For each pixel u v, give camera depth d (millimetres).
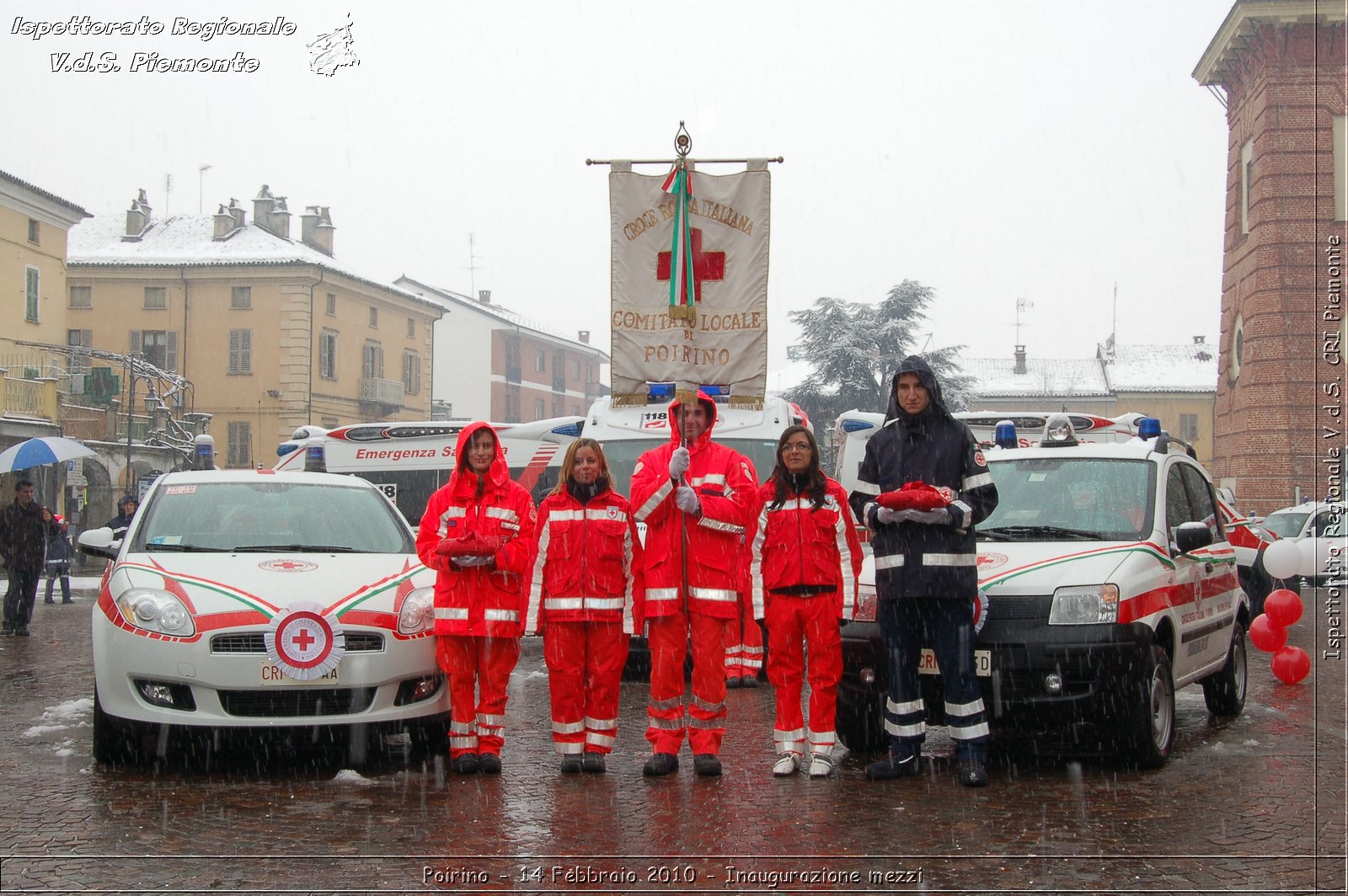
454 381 69938
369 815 6160
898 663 7051
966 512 6703
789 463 7129
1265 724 9016
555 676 7211
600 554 7164
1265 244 34219
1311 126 33938
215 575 7406
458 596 7176
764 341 7926
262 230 52344
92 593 24688
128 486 35562
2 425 31922
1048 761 7559
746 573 8156
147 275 49469
